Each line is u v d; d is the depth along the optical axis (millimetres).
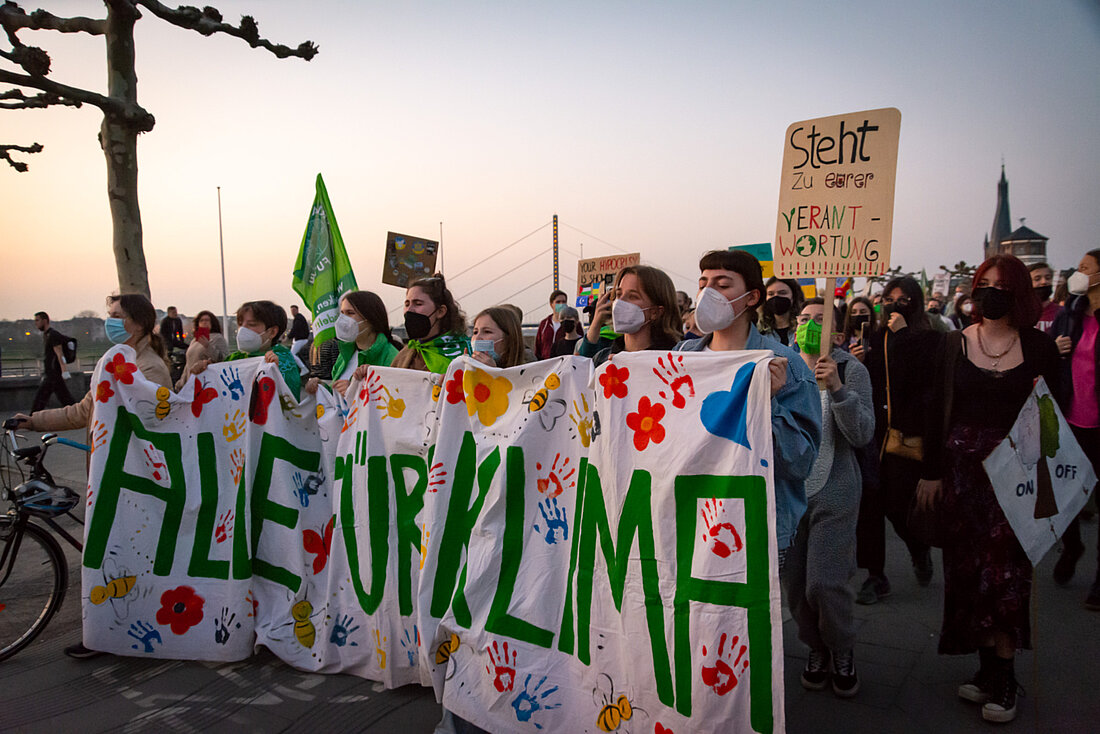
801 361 2482
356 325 4094
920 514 3111
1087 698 3072
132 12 5652
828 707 3053
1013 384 2920
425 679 3189
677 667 2332
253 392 3734
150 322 3844
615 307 2887
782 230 3266
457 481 3057
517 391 2984
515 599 2811
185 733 2943
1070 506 2932
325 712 3070
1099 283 4305
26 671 3510
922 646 3641
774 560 2195
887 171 3064
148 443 3680
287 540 3625
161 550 3639
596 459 2678
